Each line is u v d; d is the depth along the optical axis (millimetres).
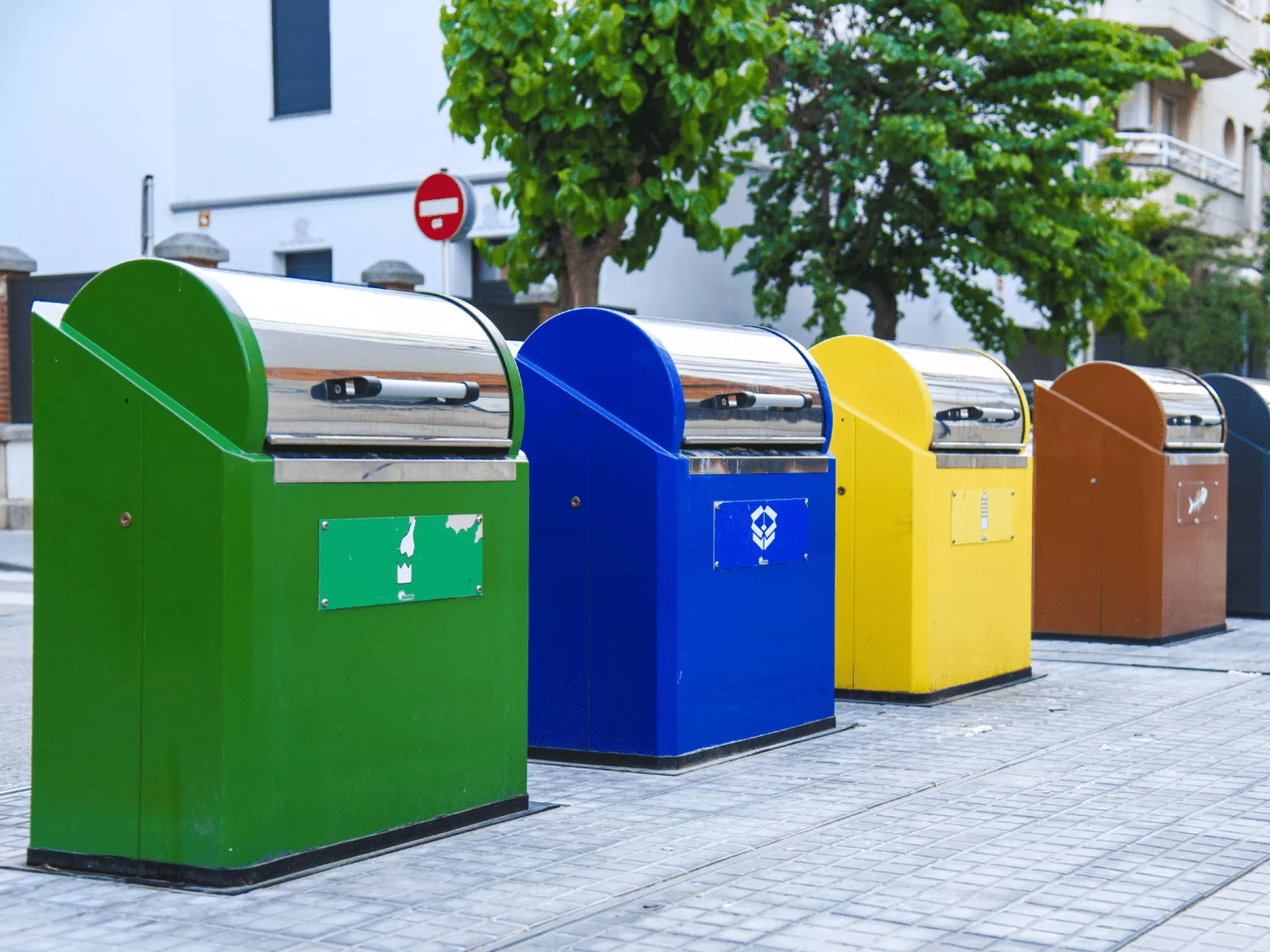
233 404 4516
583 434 6727
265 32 20047
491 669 5523
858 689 8547
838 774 6516
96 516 4703
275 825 4672
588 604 6734
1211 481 11852
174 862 4637
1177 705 8438
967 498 8719
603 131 12141
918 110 16312
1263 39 34750
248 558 4523
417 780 5207
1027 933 4277
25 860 4988
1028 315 24047
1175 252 26641
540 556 6840
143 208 21016
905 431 8383
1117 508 11141
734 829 5488
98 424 4684
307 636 4727
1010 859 5094
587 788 6215
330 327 4844
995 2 16516
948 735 7465
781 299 17641
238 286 4664
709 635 6758
